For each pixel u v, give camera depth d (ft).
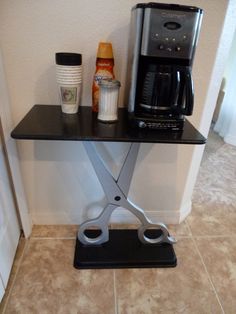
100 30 2.91
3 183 3.35
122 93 3.28
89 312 3.16
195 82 3.30
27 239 4.14
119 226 4.52
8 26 2.81
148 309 3.23
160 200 4.37
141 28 2.26
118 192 3.46
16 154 3.52
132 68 2.54
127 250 3.94
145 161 3.91
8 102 3.15
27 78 3.13
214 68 3.24
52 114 3.01
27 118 2.85
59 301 3.26
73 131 2.54
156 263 3.79
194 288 3.52
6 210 3.48
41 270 3.64
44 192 4.09
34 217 4.33
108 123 2.80
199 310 3.24
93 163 3.22
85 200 4.23
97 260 3.74
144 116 2.64
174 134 2.64
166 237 3.96
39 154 3.70
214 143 8.74
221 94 9.72
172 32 2.24
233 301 3.38
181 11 2.16
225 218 4.94
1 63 2.89
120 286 3.49
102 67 2.82
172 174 4.08
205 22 2.93
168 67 2.43
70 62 2.67
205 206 5.27
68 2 2.73
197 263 3.91
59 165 3.84
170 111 2.60
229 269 3.83
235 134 8.59
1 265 3.21
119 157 3.79
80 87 2.94
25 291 3.35
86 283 3.50
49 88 3.22
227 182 6.33
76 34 2.92
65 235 4.26
